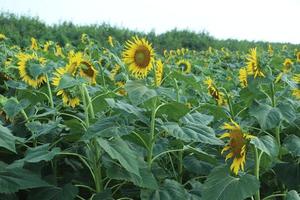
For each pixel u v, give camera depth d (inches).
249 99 129.5
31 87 163.8
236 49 969.5
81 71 127.7
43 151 108.8
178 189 108.9
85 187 119.6
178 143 124.4
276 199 131.3
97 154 111.1
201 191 114.7
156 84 126.4
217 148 137.7
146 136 114.0
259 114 119.3
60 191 108.9
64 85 110.2
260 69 128.2
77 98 135.1
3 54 276.4
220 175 103.2
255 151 105.5
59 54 288.0
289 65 214.2
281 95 133.5
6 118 144.6
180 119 119.3
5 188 100.3
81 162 131.7
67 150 123.4
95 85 163.3
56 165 127.0
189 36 1003.9
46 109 141.8
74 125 117.0
